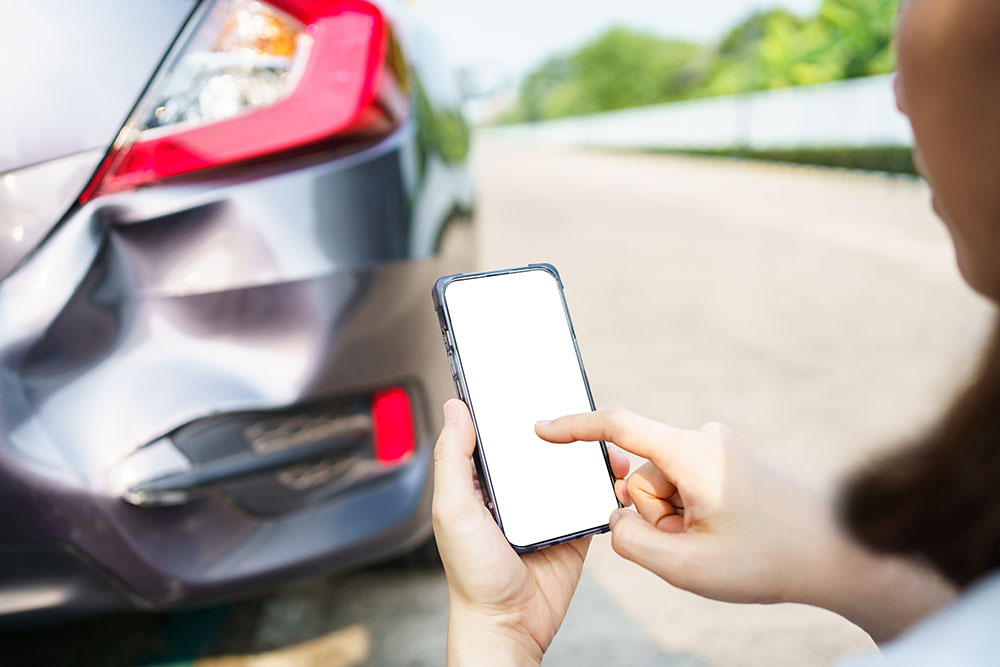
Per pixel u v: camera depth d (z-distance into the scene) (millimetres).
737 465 696
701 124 22250
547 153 29203
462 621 789
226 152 1220
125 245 1167
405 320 1366
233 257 1212
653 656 1657
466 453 855
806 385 3123
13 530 1148
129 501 1180
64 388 1140
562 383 936
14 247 1120
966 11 331
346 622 1759
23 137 1132
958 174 357
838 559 649
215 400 1207
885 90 12328
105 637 1738
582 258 5859
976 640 299
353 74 1312
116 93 1167
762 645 1691
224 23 1238
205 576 1252
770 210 8234
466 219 1699
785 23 17312
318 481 1332
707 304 4441
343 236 1275
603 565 2016
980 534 370
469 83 2844
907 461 415
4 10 1133
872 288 4668
